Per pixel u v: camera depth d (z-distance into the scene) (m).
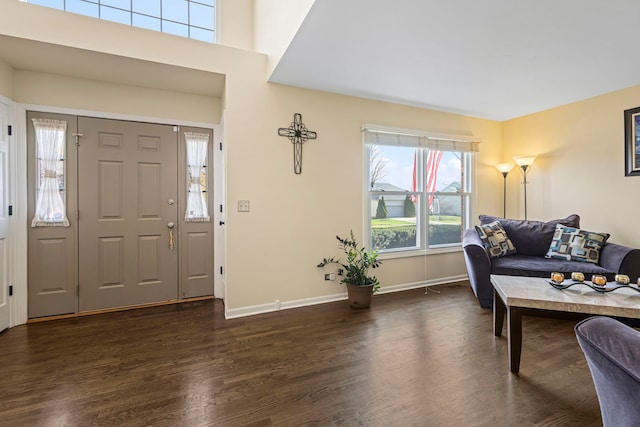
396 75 2.83
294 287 3.11
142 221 3.12
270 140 2.99
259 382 1.78
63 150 2.81
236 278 2.86
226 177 2.82
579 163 3.54
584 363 1.98
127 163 3.05
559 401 1.60
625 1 1.77
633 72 2.76
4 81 2.50
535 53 2.41
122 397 1.64
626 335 0.87
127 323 2.68
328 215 3.27
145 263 3.15
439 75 2.83
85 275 2.91
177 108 3.23
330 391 1.70
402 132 3.62
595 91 3.23
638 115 3.05
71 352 2.14
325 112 3.24
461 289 3.72
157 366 1.96
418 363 1.99
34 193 2.72
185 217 3.30
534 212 3.99
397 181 3.75
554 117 3.77
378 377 1.83
